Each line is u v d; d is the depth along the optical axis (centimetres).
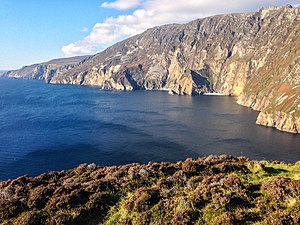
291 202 1337
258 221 1270
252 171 2127
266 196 1489
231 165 2200
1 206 1678
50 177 2381
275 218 1220
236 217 1302
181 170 2056
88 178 2214
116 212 1616
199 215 1416
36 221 1522
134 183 1964
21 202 1728
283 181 1548
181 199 1552
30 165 9262
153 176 2092
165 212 1501
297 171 2066
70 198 1698
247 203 1459
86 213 1606
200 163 2261
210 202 1506
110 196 1800
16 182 2181
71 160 9825
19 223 1496
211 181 1781
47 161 9694
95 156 10294
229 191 1566
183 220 1376
